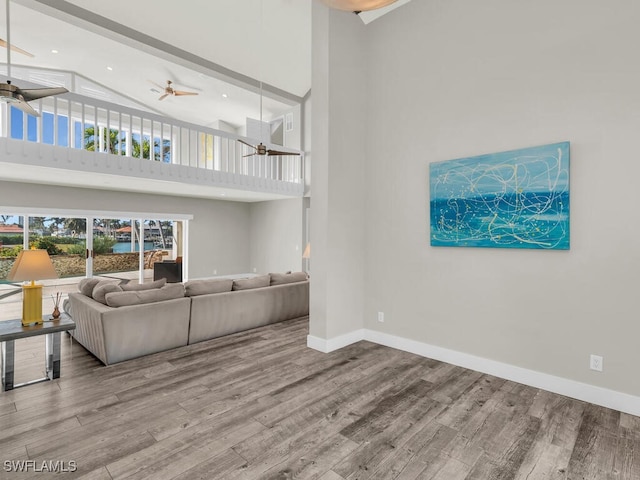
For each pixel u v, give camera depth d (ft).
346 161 12.73
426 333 11.76
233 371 10.49
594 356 8.55
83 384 9.54
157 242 29.91
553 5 9.07
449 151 11.07
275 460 6.41
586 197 8.59
